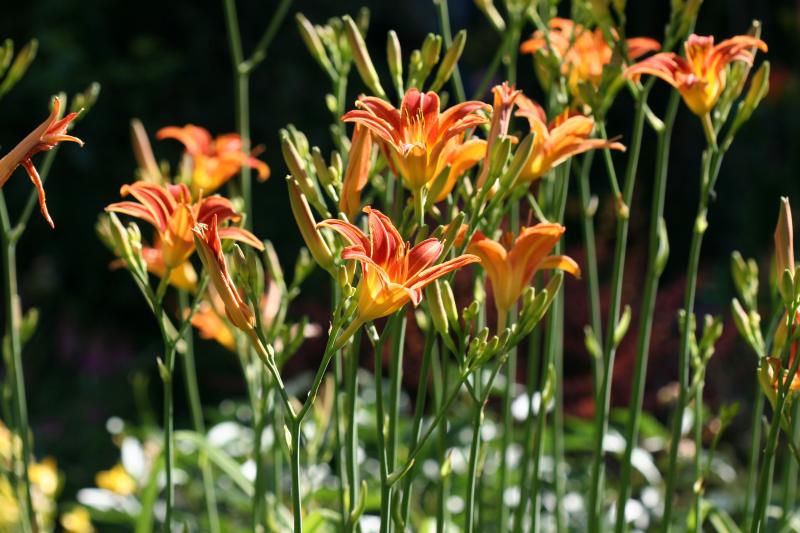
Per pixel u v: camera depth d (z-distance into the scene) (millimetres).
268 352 1602
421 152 1642
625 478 2283
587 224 2812
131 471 4258
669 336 6254
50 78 7379
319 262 1667
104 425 6949
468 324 1729
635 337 5730
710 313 7148
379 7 8312
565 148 1906
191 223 1888
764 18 8094
